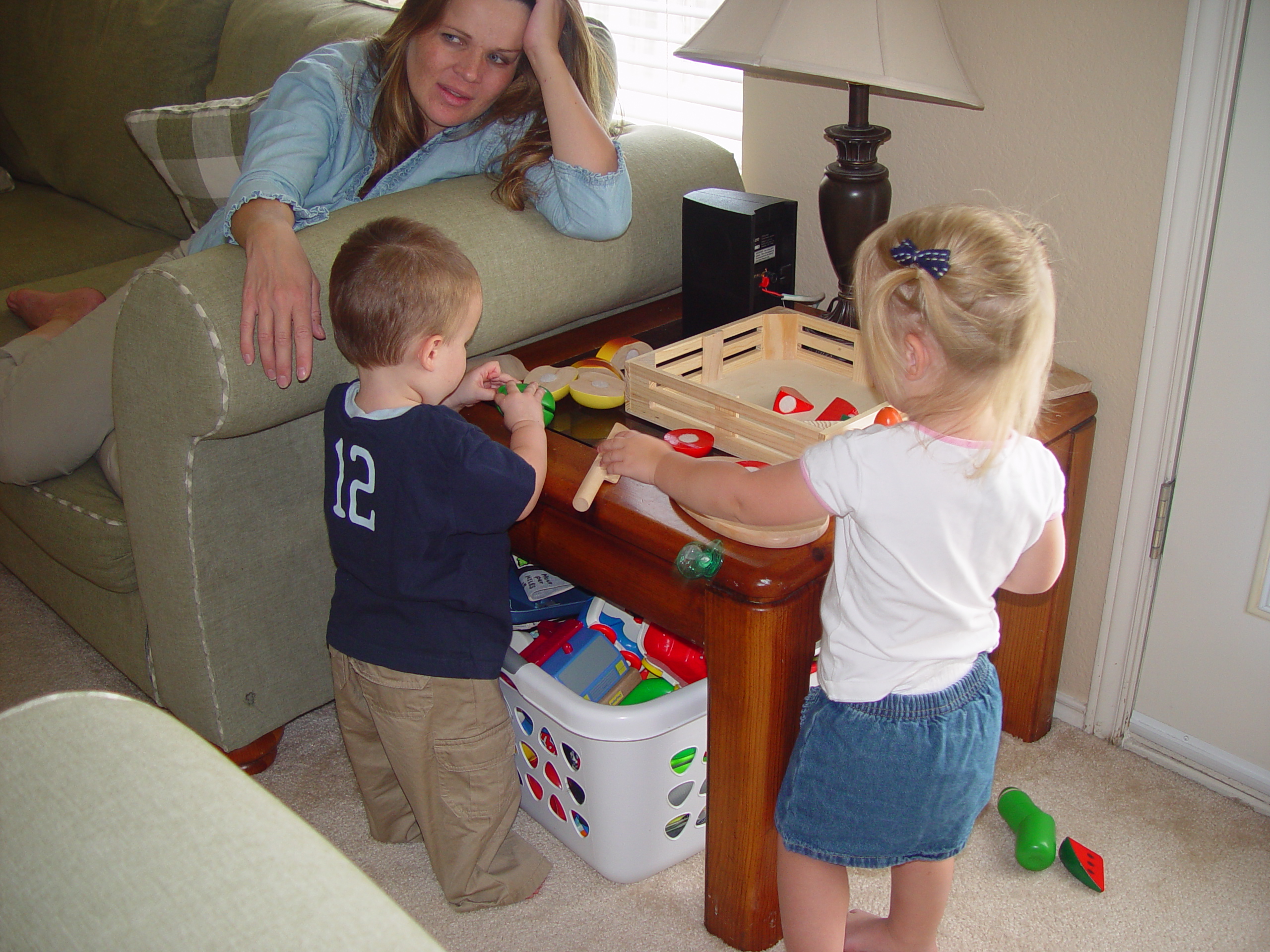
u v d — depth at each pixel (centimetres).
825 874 109
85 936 47
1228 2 112
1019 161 136
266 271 116
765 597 98
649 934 125
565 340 150
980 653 99
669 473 105
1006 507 90
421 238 110
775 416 112
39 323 178
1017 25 130
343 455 113
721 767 112
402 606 114
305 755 155
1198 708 145
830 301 162
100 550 142
